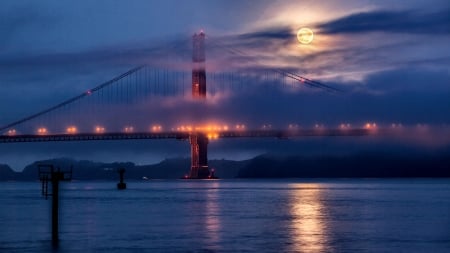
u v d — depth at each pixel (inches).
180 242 1724.9
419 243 1685.5
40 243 1717.5
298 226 2096.5
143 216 2516.0
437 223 2170.3
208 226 2113.7
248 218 2406.5
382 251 1567.4
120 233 1919.3
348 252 1557.6
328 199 3735.2
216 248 1626.5
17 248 1638.8
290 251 1577.3
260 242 1721.2
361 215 2506.2
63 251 1593.3
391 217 2411.4
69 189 6023.6
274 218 2396.7
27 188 7194.9
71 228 2062.0
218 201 3590.1
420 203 3282.5
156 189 5905.5
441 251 1561.3
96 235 1871.3
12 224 2194.9
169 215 2559.1
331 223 2187.5
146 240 1765.5
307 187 6220.5
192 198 3964.1
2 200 3855.8
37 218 2439.7
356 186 6456.7
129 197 4131.4
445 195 4210.1
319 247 1633.9
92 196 4286.4
